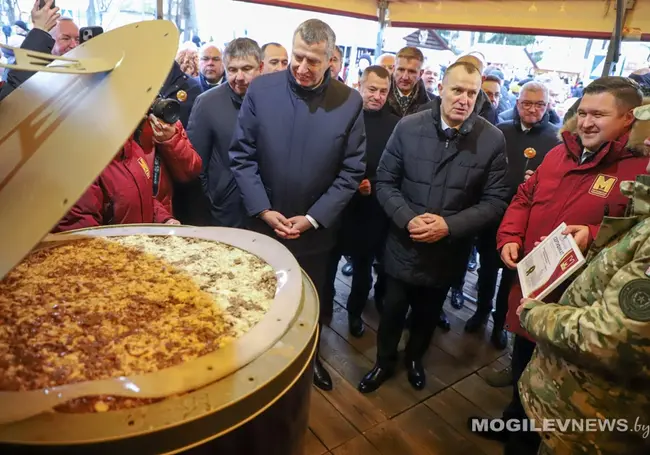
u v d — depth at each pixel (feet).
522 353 5.62
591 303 3.43
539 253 4.58
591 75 8.87
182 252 4.05
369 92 7.43
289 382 2.68
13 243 2.26
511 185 7.75
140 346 2.71
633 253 3.16
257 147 5.90
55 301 3.14
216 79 8.99
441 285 6.28
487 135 5.97
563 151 5.28
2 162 2.73
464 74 5.55
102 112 2.52
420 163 6.02
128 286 3.41
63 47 6.86
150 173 5.24
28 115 2.93
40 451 2.06
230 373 2.54
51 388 2.33
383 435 5.91
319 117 5.69
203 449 2.30
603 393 3.36
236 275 3.69
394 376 7.07
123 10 9.00
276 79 5.74
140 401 2.31
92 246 4.07
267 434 2.60
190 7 9.57
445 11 10.37
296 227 5.87
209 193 7.11
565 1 8.49
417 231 5.86
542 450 4.12
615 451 3.44
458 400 6.64
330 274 8.15
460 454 5.69
